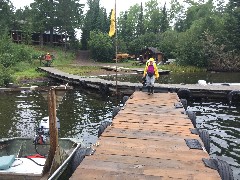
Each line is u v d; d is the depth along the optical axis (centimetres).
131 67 4334
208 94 1855
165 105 1198
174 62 4916
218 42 4841
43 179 605
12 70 3197
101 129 914
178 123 884
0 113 1480
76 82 2436
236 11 4922
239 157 912
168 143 676
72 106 1688
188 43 4756
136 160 565
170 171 512
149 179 480
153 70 1530
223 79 3177
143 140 699
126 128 814
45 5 5253
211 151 964
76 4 5578
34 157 747
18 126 1244
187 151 619
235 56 4534
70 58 5222
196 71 4272
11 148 805
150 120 921
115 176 491
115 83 2095
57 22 5447
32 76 3067
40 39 5462
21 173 612
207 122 1335
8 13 5091
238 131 1189
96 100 1881
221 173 555
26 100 1822
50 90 656
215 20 5384
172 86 1956
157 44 6131
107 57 5303
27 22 5284
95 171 511
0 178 616
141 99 1356
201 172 507
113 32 1909
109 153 603
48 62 3928
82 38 6375
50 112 658
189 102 1819
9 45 3888
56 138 660
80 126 1259
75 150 737
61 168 627
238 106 1695
